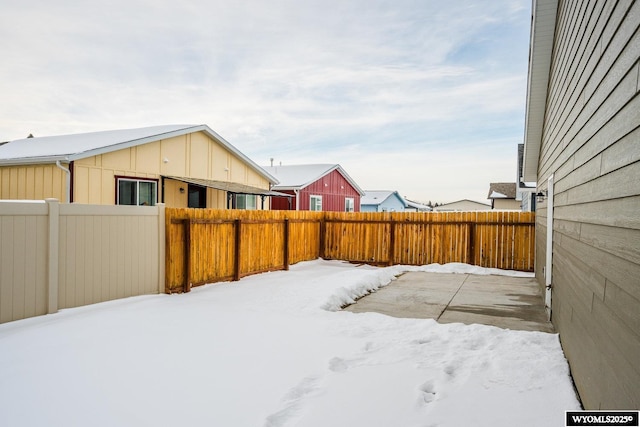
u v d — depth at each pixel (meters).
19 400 2.80
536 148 9.42
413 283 8.54
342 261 11.91
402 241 11.32
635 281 1.77
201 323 4.80
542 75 7.09
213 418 2.58
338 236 11.99
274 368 3.43
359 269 9.59
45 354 3.67
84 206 5.34
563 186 4.54
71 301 5.20
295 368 3.45
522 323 5.40
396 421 2.57
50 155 8.66
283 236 9.93
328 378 3.25
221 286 7.28
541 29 6.14
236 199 14.43
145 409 2.69
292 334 4.46
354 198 27.09
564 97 4.70
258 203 15.70
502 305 6.45
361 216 11.71
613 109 2.24
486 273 9.95
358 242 11.76
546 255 6.28
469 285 8.30
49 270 4.93
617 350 2.06
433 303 6.57
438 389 3.08
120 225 5.81
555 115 5.82
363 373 3.37
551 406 2.81
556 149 5.46
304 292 6.65
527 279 9.13
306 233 11.43
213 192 12.97
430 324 5.02
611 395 2.15
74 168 8.71
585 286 2.96
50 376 3.20
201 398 2.86
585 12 3.26
